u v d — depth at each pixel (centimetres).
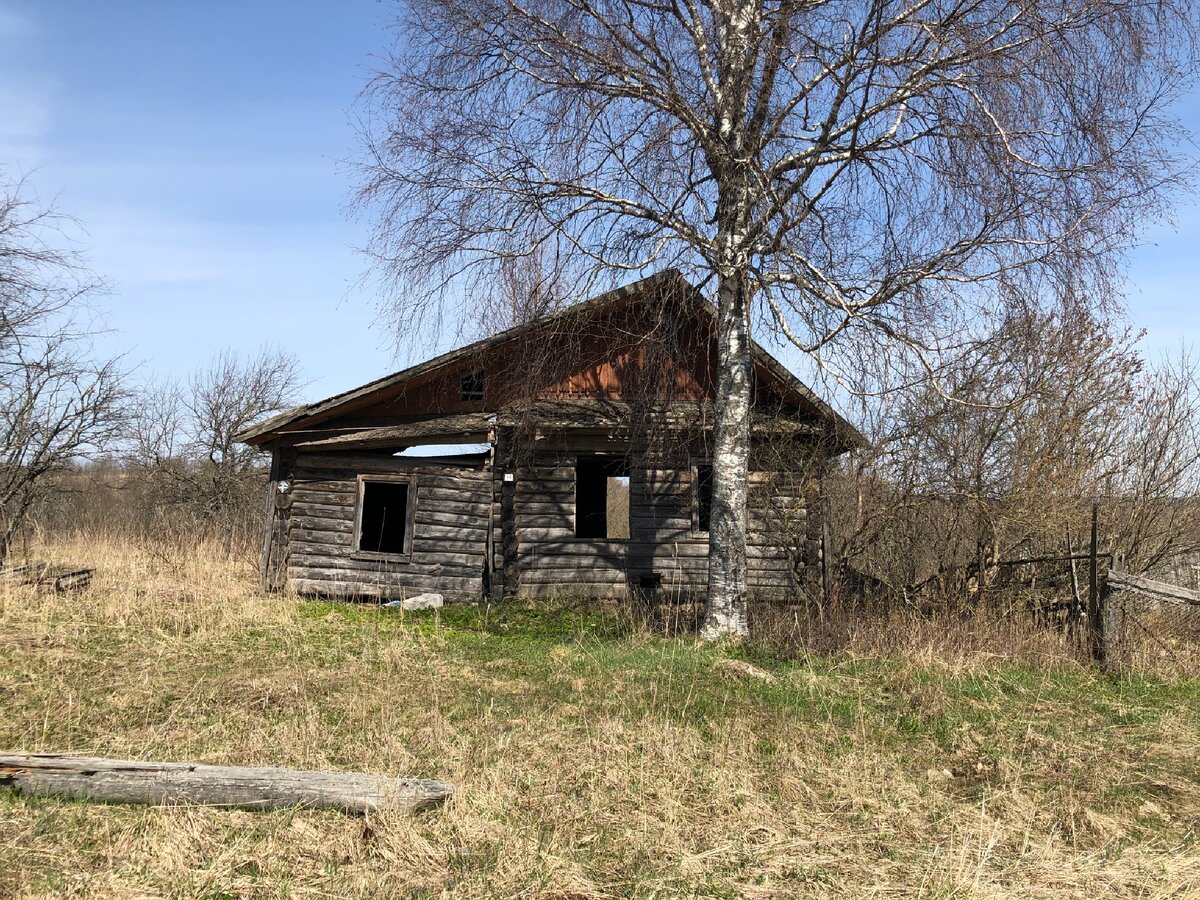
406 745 688
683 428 1591
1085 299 1017
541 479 1602
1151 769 708
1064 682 978
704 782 628
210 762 625
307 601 1495
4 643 985
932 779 668
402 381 1539
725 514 1190
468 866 486
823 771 666
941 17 995
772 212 1094
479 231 1183
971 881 479
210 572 1561
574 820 553
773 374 1468
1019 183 996
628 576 1590
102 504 3197
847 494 1537
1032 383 1353
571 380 1608
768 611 1305
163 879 453
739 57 1093
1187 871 505
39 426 1938
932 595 1330
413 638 1166
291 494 1581
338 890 455
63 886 440
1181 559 1440
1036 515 1327
